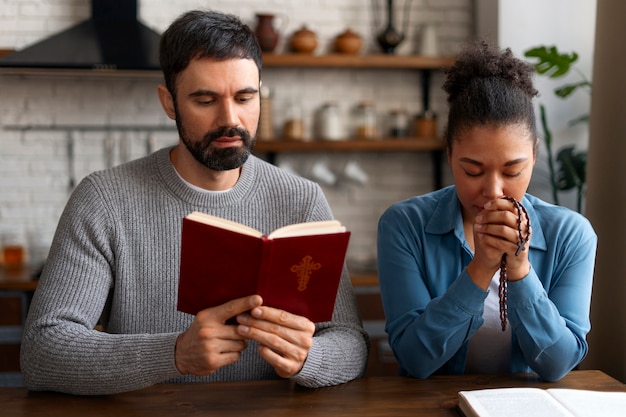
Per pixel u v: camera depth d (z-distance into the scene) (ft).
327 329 5.91
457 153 5.28
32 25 13.85
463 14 14.58
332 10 14.43
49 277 5.63
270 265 4.69
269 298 4.87
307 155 14.57
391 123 14.25
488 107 5.13
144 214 5.88
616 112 7.46
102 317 6.26
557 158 12.66
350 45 13.78
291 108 14.01
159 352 5.07
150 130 14.17
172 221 5.90
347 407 5.08
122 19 13.25
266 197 6.16
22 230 13.46
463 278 5.33
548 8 13.04
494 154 5.11
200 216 4.77
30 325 5.47
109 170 6.06
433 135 14.14
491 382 5.61
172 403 5.15
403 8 14.52
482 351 5.95
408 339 5.60
